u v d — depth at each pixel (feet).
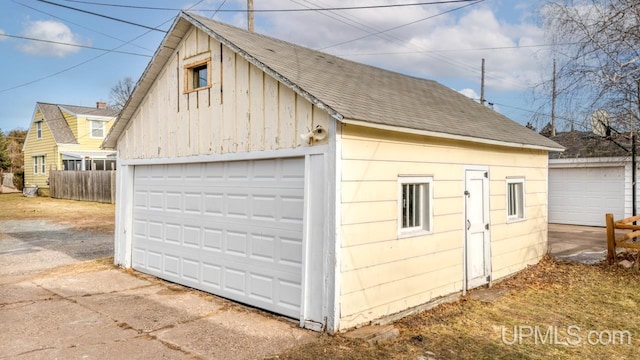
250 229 20.51
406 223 19.92
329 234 16.46
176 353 14.65
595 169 50.34
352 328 16.87
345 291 16.61
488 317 19.79
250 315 18.94
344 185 16.57
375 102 20.21
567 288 25.14
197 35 23.13
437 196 21.31
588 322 19.40
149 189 26.99
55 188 89.45
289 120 18.25
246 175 20.81
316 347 15.19
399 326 17.98
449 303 21.77
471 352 15.57
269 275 19.51
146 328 17.04
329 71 23.88
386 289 18.39
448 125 22.16
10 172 128.98
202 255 23.12
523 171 29.30
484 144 25.02
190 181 24.06
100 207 69.72
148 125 26.53
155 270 26.23
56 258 31.22
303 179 18.12
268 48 23.18
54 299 20.77
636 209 45.52
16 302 20.17
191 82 23.79
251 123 20.03
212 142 22.18
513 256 28.02
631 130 31.86
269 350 14.93
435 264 21.20
